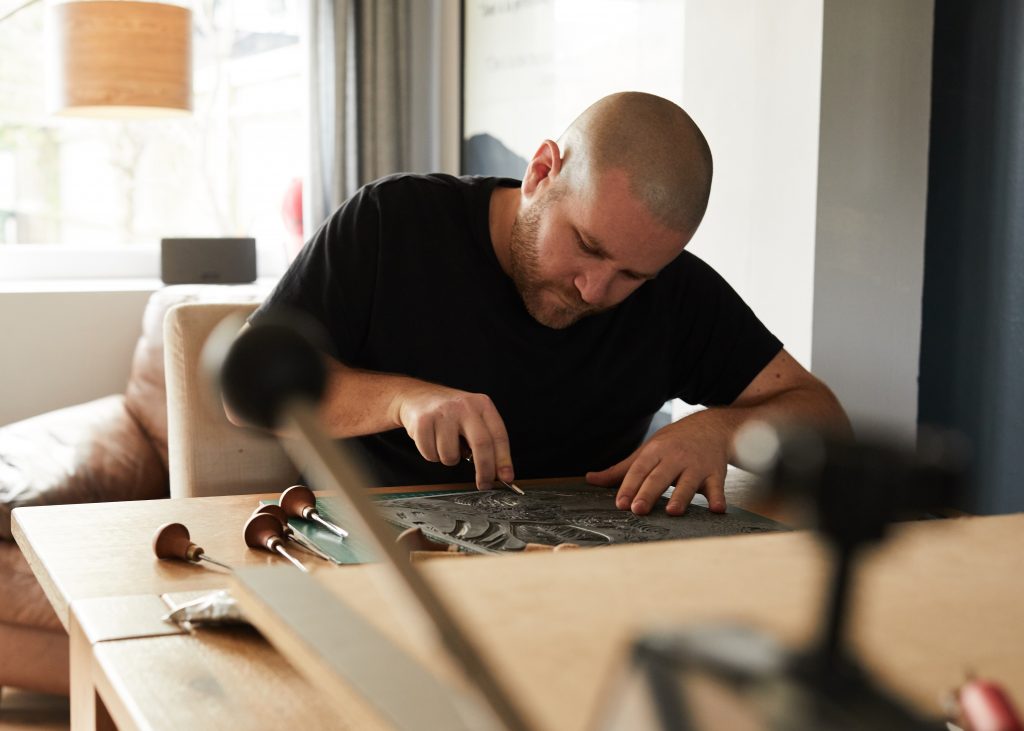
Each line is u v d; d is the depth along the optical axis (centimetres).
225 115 367
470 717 37
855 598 29
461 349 173
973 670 41
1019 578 52
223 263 327
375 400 146
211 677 68
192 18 311
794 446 27
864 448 27
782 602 44
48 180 350
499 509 125
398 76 351
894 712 29
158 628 77
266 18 368
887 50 208
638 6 262
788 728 28
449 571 49
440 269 174
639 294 182
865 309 213
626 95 152
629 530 117
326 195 350
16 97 343
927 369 212
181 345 173
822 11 209
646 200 146
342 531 109
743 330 186
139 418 281
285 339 28
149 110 319
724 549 53
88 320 308
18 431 260
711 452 136
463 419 135
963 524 64
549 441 178
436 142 363
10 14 340
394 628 47
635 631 36
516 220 167
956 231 205
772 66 223
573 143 155
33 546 104
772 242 226
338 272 172
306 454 30
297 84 375
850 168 211
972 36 201
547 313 169
